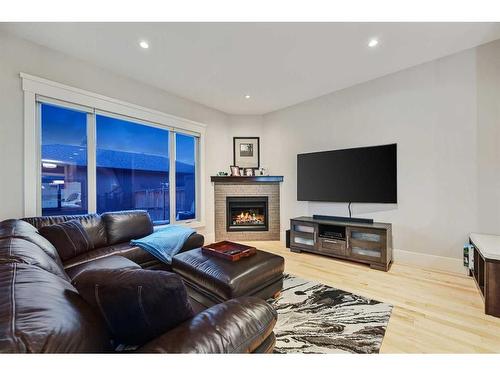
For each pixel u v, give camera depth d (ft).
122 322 2.43
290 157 14.10
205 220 14.08
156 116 11.52
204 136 13.98
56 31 7.33
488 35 7.64
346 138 11.69
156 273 2.64
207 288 5.73
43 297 2.10
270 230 14.62
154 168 12.12
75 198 9.30
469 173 8.53
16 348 1.52
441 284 7.80
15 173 7.61
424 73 9.37
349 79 10.71
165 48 8.25
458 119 8.70
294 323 5.66
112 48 8.28
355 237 9.96
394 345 4.87
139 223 9.32
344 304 6.56
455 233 8.82
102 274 2.57
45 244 4.87
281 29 7.20
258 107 14.32
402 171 9.96
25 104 7.73
